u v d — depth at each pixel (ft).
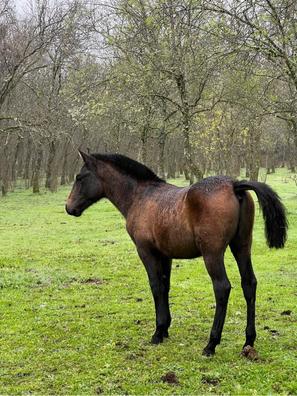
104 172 21.86
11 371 17.83
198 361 18.04
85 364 18.25
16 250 46.65
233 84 56.44
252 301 18.62
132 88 67.77
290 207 69.82
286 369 16.99
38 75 131.85
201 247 17.83
